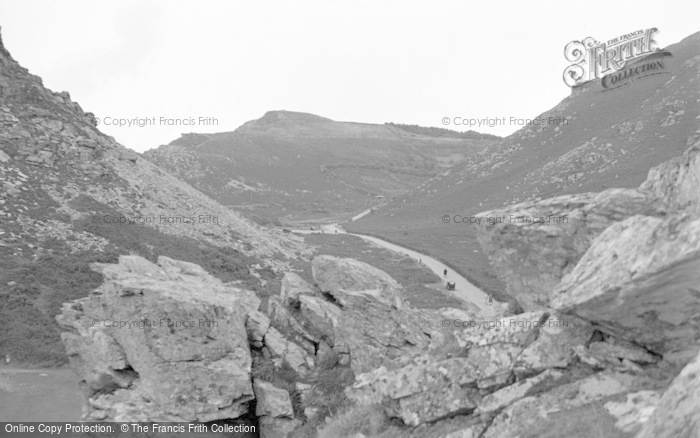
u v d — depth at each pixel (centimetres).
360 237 9081
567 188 8375
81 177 4769
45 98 5500
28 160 4509
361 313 1869
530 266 1395
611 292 902
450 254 6969
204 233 5219
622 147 9012
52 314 2950
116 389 1681
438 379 1242
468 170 13738
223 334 1722
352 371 1764
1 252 3316
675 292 845
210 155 19012
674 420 548
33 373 2447
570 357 1061
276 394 1686
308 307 1992
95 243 3831
